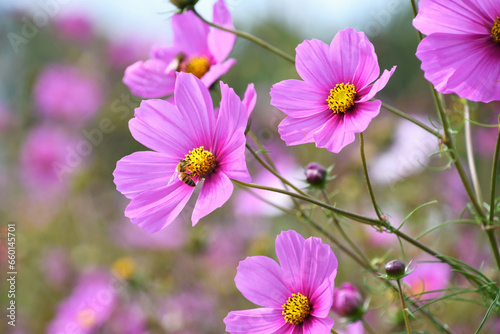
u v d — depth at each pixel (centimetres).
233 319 66
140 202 69
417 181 121
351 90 67
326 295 64
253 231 128
